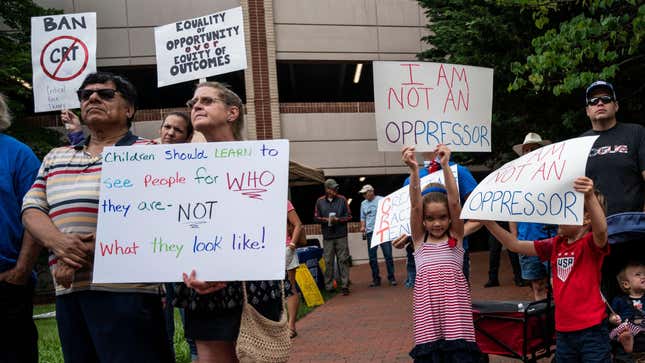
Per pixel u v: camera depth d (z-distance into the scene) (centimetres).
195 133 486
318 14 2003
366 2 2036
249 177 298
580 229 374
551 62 705
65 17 594
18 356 353
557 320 378
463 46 1225
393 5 2052
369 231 1299
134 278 295
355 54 2025
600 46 686
